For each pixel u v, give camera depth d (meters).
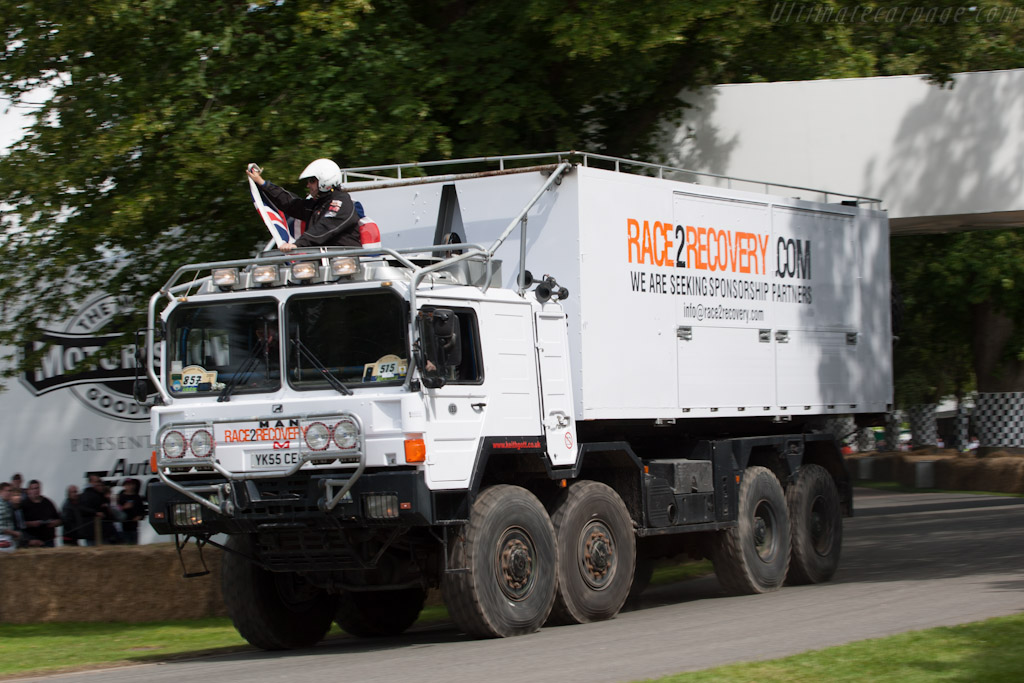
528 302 24.41
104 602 29.39
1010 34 42.78
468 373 22.86
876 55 49.16
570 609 24.55
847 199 35.97
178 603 29.70
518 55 34.06
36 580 29.30
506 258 26.06
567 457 24.83
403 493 21.14
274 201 25.38
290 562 23.08
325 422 21.34
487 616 22.41
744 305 30.30
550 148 36.47
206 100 32.56
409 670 18.95
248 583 24.36
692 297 28.53
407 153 31.50
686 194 28.62
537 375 24.28
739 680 16.09
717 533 30.30
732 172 41.25
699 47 37.50
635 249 26.92
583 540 25.09
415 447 21.09
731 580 30.34
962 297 66.44
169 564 29.73
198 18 32.66
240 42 32.78
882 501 71.12
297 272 22.30
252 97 33.16
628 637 21.97
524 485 25.53
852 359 34.47
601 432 27.89
